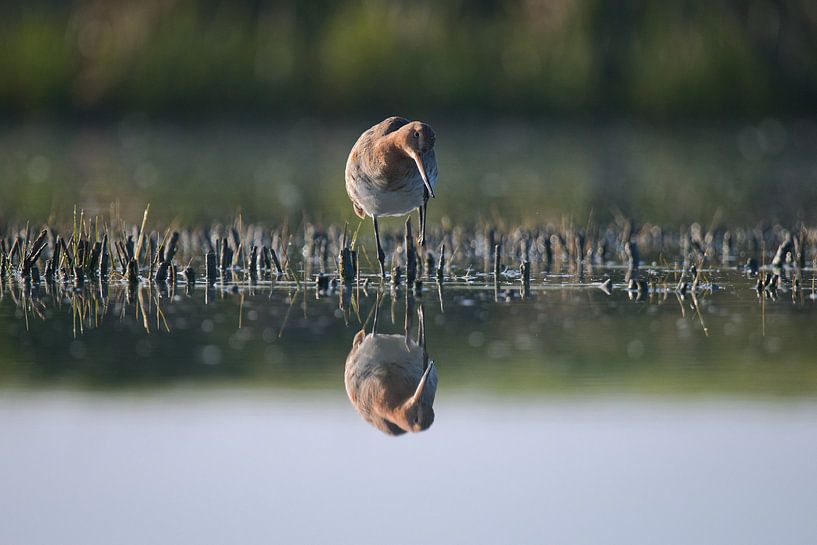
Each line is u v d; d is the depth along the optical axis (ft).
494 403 53.78
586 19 207.21
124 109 215.51
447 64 210.59
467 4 214.28
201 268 85.51
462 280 80.84
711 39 205.46
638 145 191.11
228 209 120.06
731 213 118.93
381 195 72.95
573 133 205.67
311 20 214.69
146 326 66.13
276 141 196.75
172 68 214.07
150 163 166.61
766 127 205.46
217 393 54.60
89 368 57.77
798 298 74.18
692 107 206.28
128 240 82.89
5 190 132.46
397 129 72.69
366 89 211.61
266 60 214.07
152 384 55.62
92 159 170.91
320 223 109.70
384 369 57.67
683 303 72.74
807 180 147.95
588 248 94.38
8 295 74.43
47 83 214.48
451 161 171.42
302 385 55.47
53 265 80.28
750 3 204.74
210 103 214.69
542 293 76.02
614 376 56.75
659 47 206.08
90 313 69.31
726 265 88.53
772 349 60.90
